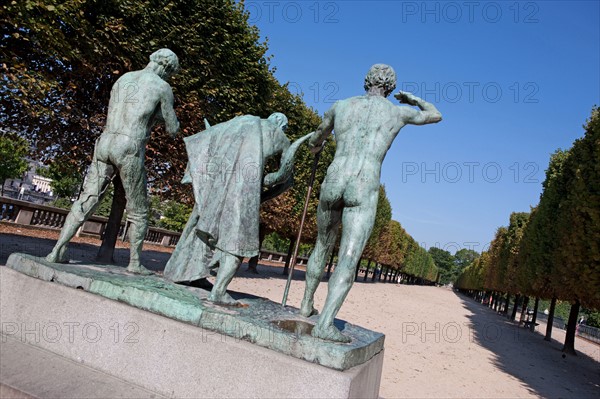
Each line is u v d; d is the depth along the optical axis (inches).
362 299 773.3
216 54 461.7
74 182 1446.9
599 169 465.4
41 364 127.3
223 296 152.3
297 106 705.6
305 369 112.1
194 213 186.9
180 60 438.0
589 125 645.9
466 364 382.0
